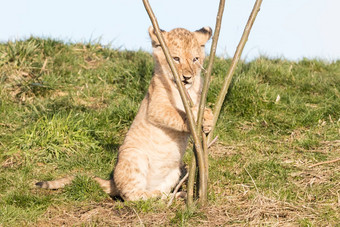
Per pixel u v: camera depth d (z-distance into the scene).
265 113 11.65
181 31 7.95
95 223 6.91
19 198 7.75
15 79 13.23
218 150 10.10
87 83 13.83
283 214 6.96
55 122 10.55
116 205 7.54
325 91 13.21
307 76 14.42
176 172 8.27
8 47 14.50
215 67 14.07
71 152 10.07
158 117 7.51
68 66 14.73
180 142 8.08
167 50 6.38
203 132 6.87
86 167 9.42
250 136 10.80
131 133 8.18
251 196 7.71
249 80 12.65
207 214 6.89
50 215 7.35
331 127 10.91
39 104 12.01
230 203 7.46
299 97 12.79
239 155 9.70
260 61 15.22
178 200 7.75
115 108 11.95
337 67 16.25
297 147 10.09
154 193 7.70
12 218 7.14
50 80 13.44
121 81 13.83
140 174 7.78
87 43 16.64
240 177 8.65
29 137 10.14
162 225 6.75
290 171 8.79
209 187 8.17
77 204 7.68
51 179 8.91
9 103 12.27
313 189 7.92
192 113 6.63
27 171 9.16
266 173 8.76
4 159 9.66
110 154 10.02
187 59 7.73
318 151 9.70
